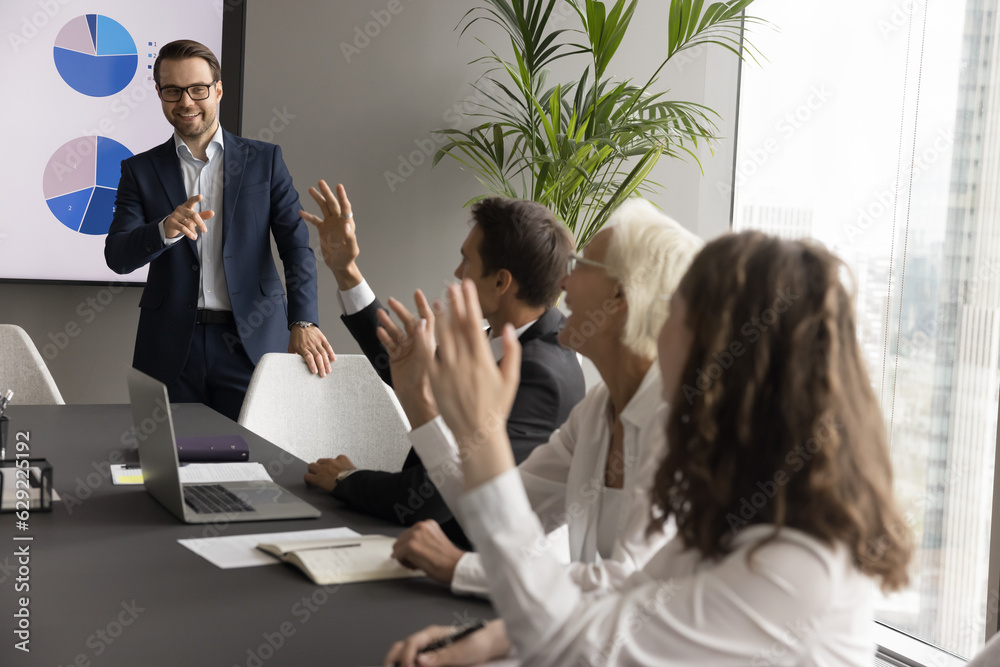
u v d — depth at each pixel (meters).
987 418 2.84
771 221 4.10
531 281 1.80
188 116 3.19
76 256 3.92
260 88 4.13
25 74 3.78
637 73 4.57
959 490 2.93
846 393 0.86
